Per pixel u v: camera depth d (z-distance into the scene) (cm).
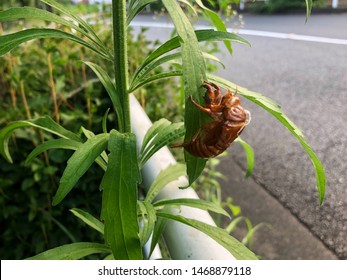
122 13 14
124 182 10
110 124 34
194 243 12
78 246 14
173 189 16
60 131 16
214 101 11
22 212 31
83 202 31
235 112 11
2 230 31
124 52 14
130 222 10
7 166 30
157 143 15
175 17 10
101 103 34
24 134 29
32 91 33
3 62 33
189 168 11
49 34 13
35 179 29
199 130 11
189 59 10
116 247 11
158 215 13
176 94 37
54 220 29
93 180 32
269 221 29
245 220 30
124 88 14
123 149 11
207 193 32
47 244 31
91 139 12
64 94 32
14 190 31
